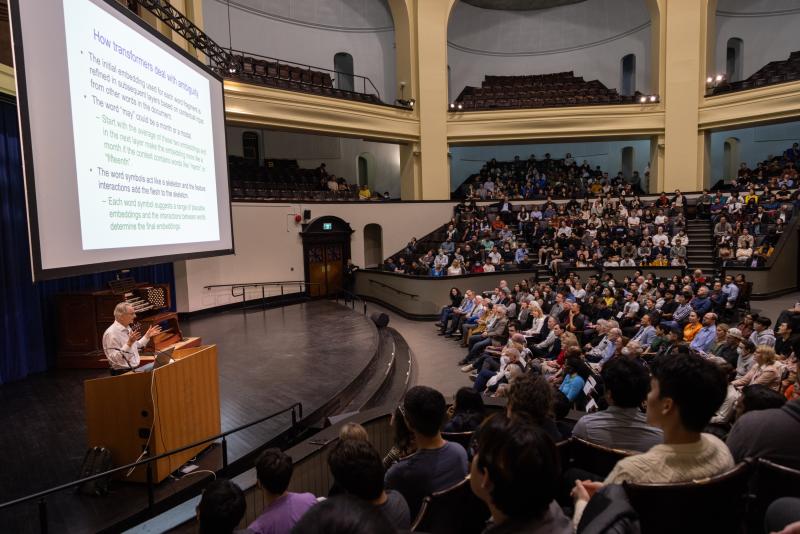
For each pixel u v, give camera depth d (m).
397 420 3.06
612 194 18.03
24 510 3.36
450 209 18.47
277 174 17.91
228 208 8.16
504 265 15.00
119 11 5.28
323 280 16.05
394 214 17.52
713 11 17.84
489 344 9.41
